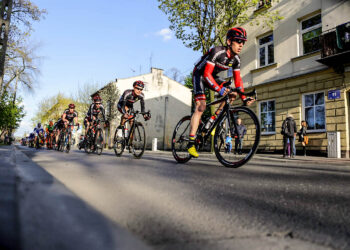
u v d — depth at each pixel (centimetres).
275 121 1288
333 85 1066
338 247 100
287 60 1255
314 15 1173
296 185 225
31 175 187
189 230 114
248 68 1451
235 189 203
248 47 1462
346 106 1022
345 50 992
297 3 1230
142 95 590
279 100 1273
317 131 1109
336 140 982
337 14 1073
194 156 397
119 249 77
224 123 380
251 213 142
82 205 116
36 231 82
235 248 96
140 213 136
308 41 1191
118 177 245
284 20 1280
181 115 3017
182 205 154
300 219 133
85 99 3066
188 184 219
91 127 765
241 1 1280
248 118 359
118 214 133
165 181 230
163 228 116
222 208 151
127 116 580
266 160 798
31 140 2119
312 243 103
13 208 88
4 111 2283
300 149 1153
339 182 247
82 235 83
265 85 1341
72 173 262
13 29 1912
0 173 170
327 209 152
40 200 116
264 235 111
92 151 752
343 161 735
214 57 373
